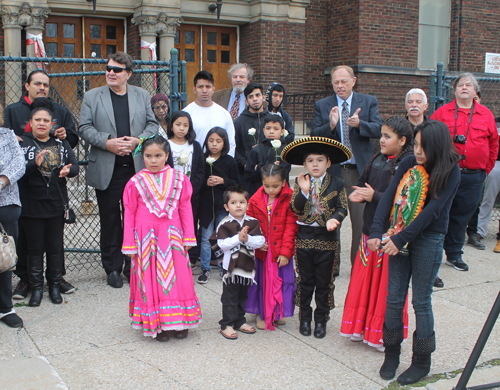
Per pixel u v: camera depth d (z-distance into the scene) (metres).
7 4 9.55
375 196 3.40
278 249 3.72
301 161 3.82
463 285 4.91
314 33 12.39
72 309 4.16
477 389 2.75
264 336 3.72
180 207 3.70
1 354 3.34
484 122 5.44
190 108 5.39
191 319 3.60
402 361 3.37
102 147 4.54
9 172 3.63
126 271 4.83
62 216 4.29
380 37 11.88
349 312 3.52
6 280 3.76
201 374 3.12
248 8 11.84
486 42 13.18
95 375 3.08
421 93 5.03
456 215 5.39
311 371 3.19
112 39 11.24
